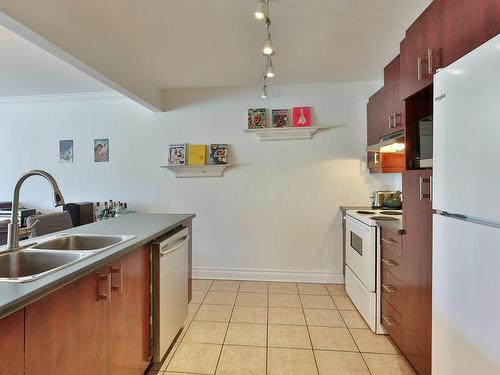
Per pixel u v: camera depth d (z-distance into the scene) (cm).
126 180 371
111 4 181
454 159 113
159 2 180
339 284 342
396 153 292
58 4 178
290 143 349
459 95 109
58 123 380
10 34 215
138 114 367
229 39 229
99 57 222
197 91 358
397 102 245
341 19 203
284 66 288
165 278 191
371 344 217
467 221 106
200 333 233
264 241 355
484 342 97
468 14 126
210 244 362
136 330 162
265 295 309
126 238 165
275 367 191
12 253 139
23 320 89
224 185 359
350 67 292
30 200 386
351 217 287
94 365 123
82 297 116
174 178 365
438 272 125
